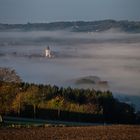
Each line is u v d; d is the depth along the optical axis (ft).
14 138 307.17
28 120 542.16
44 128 374.02
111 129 368.89
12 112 540.52
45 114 652.48
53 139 304.09
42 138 308.60
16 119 520.83
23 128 371.15
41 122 533.14
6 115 530.68
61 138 309.22
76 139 304.50
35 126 391.04
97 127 387.75
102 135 327.88
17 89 540.11
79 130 360.07
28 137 312.71
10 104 524.11
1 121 435.53
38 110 645.92
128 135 328.70
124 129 369.50
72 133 338.75
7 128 369.50
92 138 310.24
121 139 307.17
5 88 514.68
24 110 597.52
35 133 335.06
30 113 611.06
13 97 534.78
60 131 350.84
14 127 378.73
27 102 645.92
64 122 599.16
